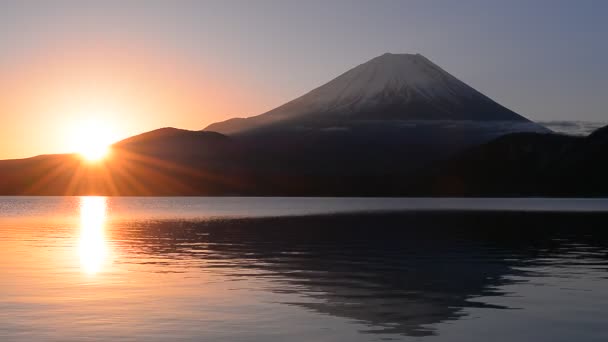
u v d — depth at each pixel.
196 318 18.12
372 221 74.12
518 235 50.53
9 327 17.02
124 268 29.19
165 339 15.80
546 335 16.34
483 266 30.22
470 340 15.85
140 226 65.25
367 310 19.30
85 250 37.91
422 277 26.41
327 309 19.42
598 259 33.19
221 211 112.75
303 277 26.34
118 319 17.97
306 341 15.65
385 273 27.67
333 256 34.47
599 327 17.20
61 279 25.56
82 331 16.59
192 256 34.59
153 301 20.69
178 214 99.44
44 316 18.36
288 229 59.25
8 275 26.64
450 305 20.09
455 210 113.44
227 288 23.36
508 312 19.08
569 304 20.30
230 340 15.72
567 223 68.69
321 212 105.81
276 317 18.30
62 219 82.69
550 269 29.08
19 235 51.50
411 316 18.48
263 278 26.03
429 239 46.47
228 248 39.38
